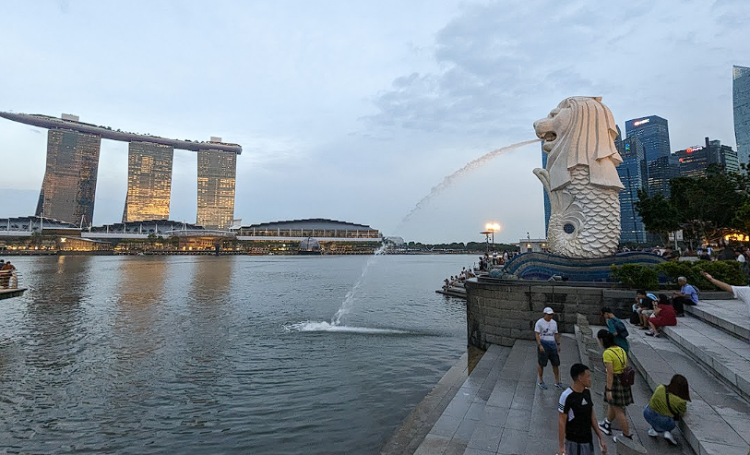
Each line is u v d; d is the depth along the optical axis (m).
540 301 12.70
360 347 16.61
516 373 9.62
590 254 15.27
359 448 8.34
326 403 10.69
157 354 15.52
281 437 8.84
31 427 9.35
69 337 18.33
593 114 15.78
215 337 18.50
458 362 12.97
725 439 4.95
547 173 16.98
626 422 5.43
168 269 72.44
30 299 31.16
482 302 13.84
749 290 5.78
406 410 10.20
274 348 16.45
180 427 9.37
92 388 11.84
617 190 15.72
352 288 42.25
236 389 11.77
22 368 13.69
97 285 42.16
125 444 8.59
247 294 36.03
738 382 6.10
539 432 6.44
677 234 32.81
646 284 12.10
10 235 177.62
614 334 6.89
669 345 8.78
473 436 6.51
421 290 40.19
